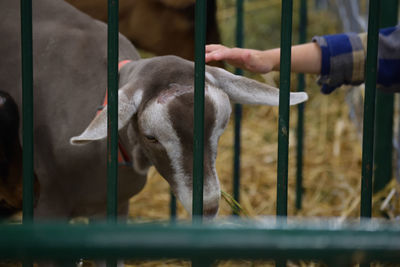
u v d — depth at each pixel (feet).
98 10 12.77
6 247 2.67
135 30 13.34
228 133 18.60
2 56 9.11
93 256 2.74
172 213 12.01
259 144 18.02
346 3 17.83
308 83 19.70
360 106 16.85
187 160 7.04
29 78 6.23
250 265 10.25
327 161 16.48
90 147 8.31
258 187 15.21
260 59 8.71
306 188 14.99
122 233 2.77
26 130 6.32
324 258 2.87
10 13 9.39
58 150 8.50
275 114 19.76
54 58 8.91
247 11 24.90
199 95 6.00
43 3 9.53
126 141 8.23
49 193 8.75
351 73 8.71
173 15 13.20
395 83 8.81
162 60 7.83
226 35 21.72
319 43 8.69
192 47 13.62
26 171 6.40
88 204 9.03
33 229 2.73
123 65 8.54
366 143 6.38
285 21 6.00
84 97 8.62
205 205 6.77
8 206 9.39
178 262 10.70
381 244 2.87
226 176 15.74
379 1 6.16
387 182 12.72
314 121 19.19
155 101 7.16
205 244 2.80
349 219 12.03
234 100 7.86
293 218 12.87
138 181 8.89
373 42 6.23
